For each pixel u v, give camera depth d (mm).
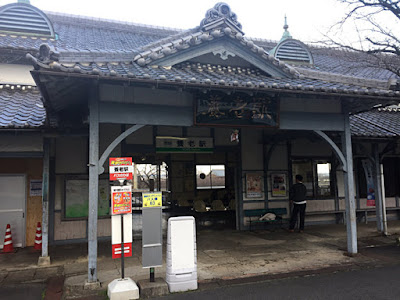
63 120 6594
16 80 9242
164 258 6707
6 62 9094
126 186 4949
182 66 6379
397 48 7785
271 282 5211
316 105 6910
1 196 7762
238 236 8852
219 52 6406
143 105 5582
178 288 4816
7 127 6070
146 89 5641
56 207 7988
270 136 9805
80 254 6992
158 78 4914
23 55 9047
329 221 10656
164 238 8898
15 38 9609
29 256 6910
